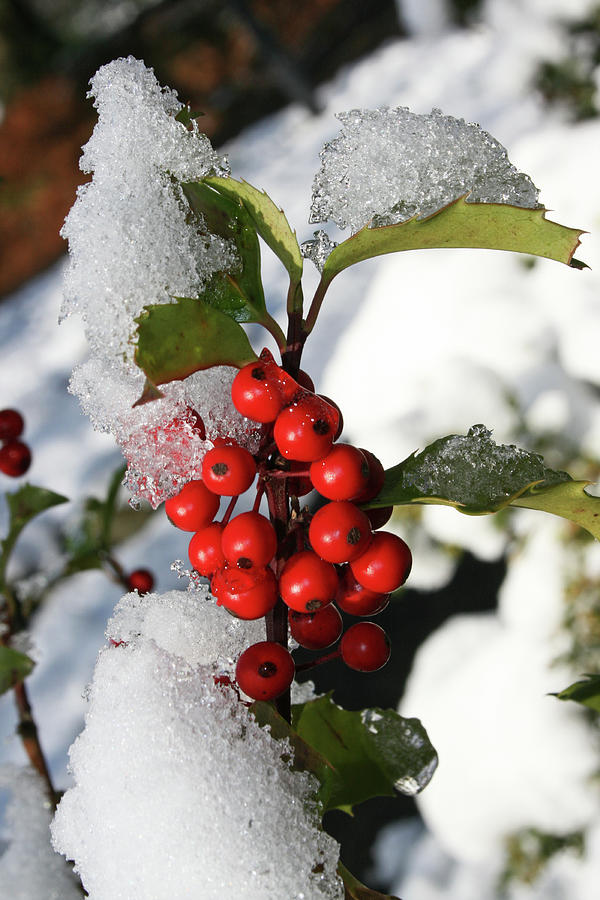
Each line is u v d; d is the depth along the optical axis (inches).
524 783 26.7
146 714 12.6
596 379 26.8
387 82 76.3
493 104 52.3
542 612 27.1
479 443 12.9
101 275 12.2
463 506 12.5
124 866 12.3
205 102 98.2
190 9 100.3
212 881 12.2
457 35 76.4
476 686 28.3
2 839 15.6
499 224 12.2
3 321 82.0
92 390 12.5
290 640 13.8
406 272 31.6
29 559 46.4
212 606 13.2
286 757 12.6
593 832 26.3
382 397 29.1
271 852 12.3
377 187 12.8
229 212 12.7
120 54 101.0
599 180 29.3
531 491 12.4
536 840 27.0
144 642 13.0
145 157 12.5
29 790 16.0
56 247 92.7
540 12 44.3
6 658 16.1
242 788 12.4
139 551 46.3
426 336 29.2
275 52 82.7
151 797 12.4
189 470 12.6
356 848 35.1
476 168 12.9
